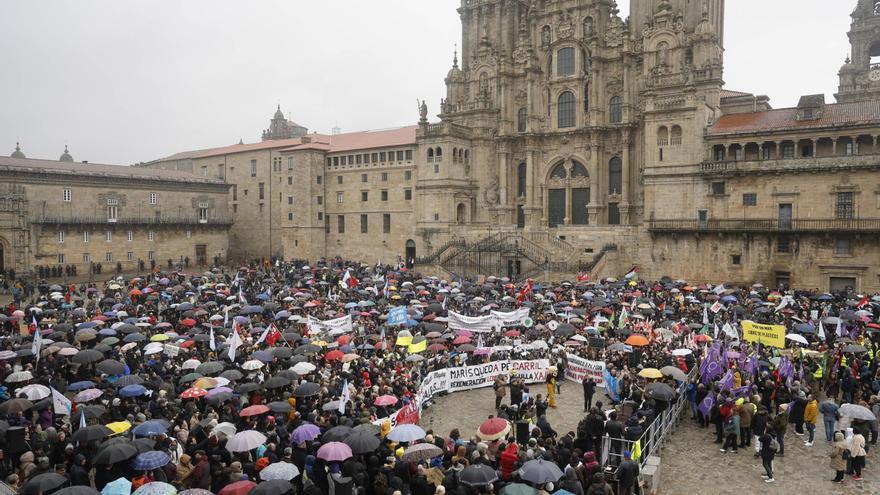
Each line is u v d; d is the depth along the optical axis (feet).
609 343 140.56
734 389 104.37
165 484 58.49
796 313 170.19
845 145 235.40
